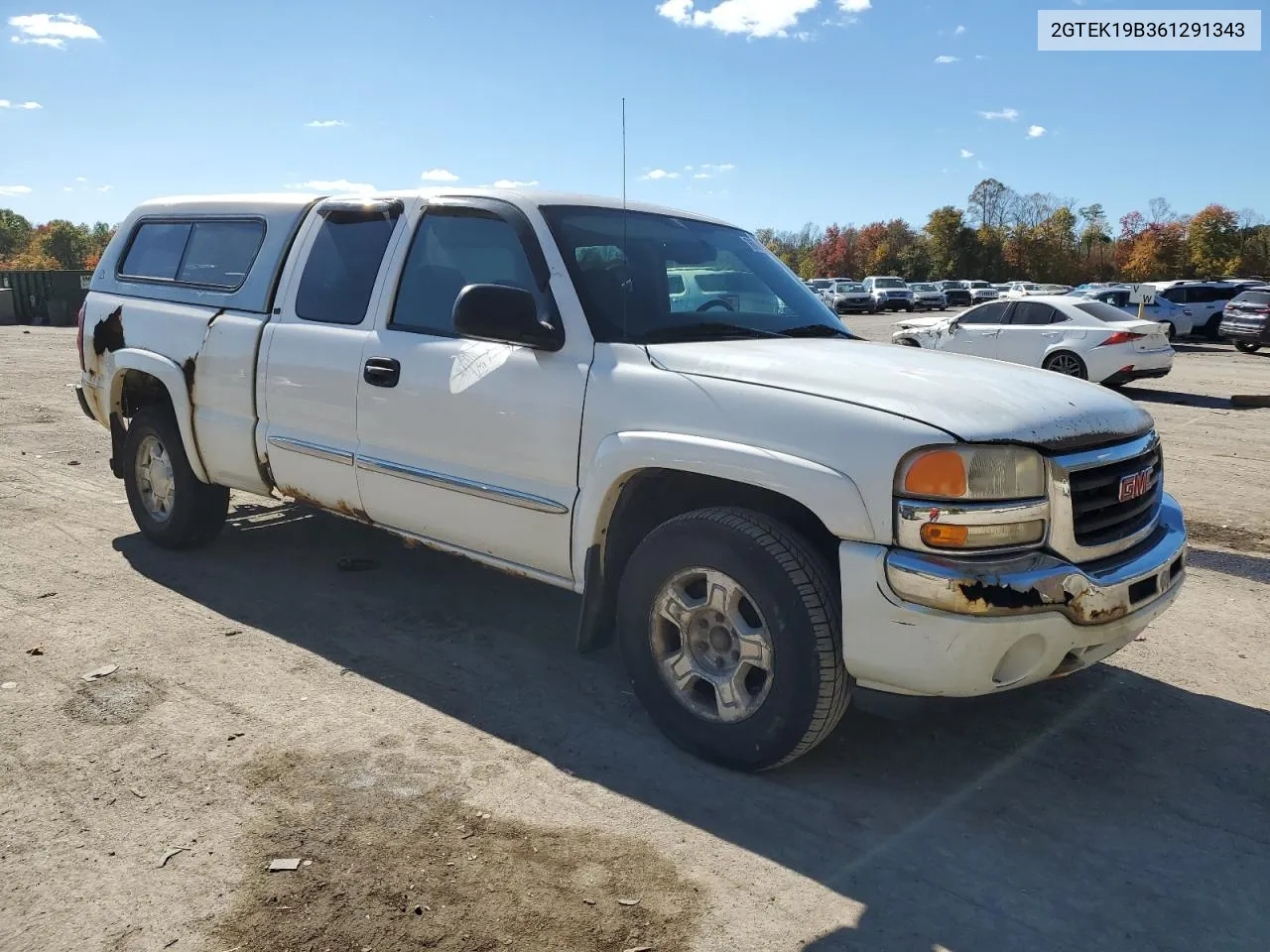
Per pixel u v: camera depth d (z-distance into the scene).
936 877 2.75
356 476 4.27
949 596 2.76
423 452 4.00
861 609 2.86
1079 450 3.04
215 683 3.80
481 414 3.76
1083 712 3.84
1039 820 3.06
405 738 3.43
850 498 2.86
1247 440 10.45
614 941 2.43
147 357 5.11
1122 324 14.91
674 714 3.38
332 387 4.30
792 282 4.51
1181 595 5.29
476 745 3.40
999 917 2.58
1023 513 2.87
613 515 3.51
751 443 3.06
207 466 5.00
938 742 3.55
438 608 4.70
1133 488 3.22
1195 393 15.13
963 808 3.11
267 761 3.23
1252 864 2.87
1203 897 2.70
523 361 3.66
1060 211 93.50
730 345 3.54
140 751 3.27
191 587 4.88
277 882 2.62
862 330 31.36
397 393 4.05
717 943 2.44
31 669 3.87
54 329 24.59
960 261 91.44
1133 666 4.31
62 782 3.07
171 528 5.30
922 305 49.72
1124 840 2.97
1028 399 3.12
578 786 3.15
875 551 2.84
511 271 3.83
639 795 3.11
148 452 5.43
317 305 4.49
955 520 2.79
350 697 3.73
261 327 4.64
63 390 12.15
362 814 2.94
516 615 4.66
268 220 4.84
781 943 2.45
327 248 4.54
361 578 5.09
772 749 3.12
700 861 2.78
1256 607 5.12
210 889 2.58
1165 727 3.73
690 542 3.22
